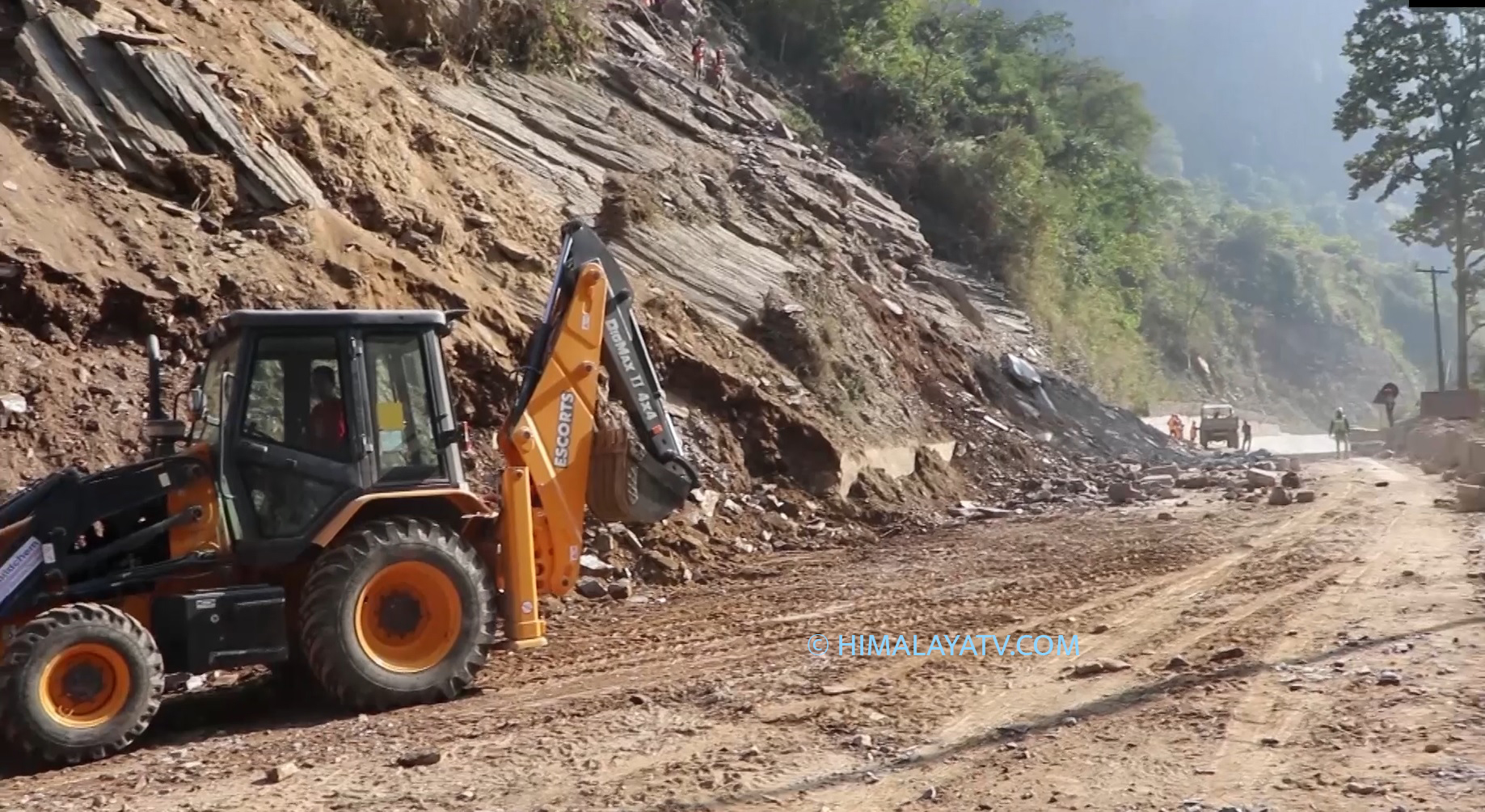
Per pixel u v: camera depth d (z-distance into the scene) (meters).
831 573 14.16
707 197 24.16
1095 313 48.69
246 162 14.66
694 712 7.79
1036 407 30.17
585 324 9.62
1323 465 30.52
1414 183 58.31
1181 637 9.33
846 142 40.81
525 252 17.39
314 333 8.63
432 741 7.38
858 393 21.50
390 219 15.83
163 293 12.86
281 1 18.03
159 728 8.31
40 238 12.43
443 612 8.59
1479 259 54.69
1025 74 55.47
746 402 18.36
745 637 10.40
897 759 6.60
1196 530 15.73
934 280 32.44
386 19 21.33
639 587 13.37
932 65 46.38
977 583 12.70
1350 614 9.80
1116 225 59.41
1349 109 56.22
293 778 6.73
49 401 11.73
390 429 8.79
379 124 17.30
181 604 7.96
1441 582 11.03
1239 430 44.94
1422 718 6.79
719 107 30.47
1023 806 5.81
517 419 9.34
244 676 9.83
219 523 8.28
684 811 5.90
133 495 8.14
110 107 14.00
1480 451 23.64
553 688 8.83
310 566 8.70
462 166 18.58
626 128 24.61
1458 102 54.28
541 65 24.92
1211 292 94.94
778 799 6.03
